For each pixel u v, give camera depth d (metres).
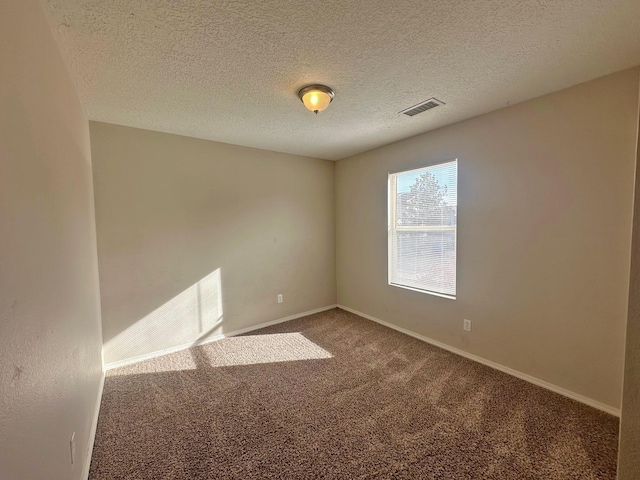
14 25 0.94
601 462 1.61
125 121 2.69
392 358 2.90
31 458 0.91
